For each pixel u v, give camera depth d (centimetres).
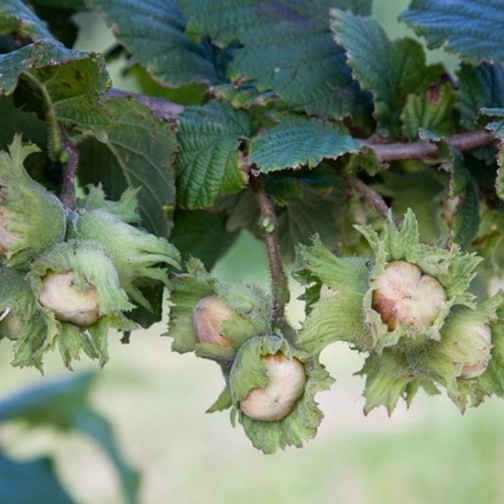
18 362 46
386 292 45
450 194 50
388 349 47
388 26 123
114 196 52
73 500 74
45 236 46
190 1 55
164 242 47
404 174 54
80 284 45
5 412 74
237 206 55
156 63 55
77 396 76
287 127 52
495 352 47
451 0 55
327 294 46
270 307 47
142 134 50
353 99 54
